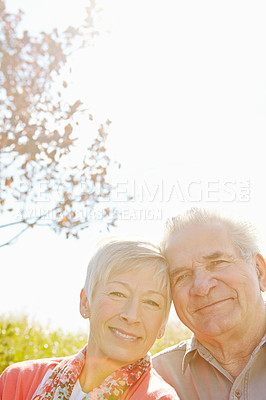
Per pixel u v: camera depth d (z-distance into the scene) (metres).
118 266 2.08
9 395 2.18
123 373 2.05
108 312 2.05
